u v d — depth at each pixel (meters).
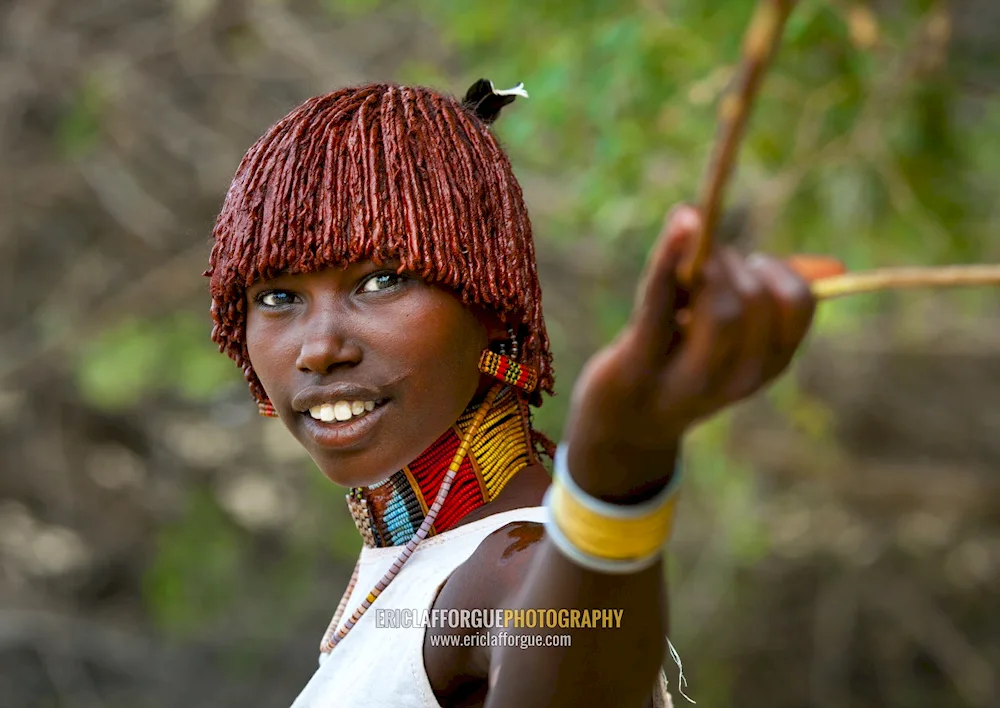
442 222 4.49
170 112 22.61
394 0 21.00
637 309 2.98
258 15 21.47
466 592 4.06
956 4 16.31
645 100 14.74
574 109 15.53
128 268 23.11
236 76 22.80
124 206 22.45
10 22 22.75
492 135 4.79
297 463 25.50
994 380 25.17
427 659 4.17
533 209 18.47
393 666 4.25
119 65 21.95
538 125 15.60
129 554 25.78
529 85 15.11
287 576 25.20
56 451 24.91
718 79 13.98
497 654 3.67
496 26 15.91
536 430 5.07
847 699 25.53
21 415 24.61
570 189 17.23
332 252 4.43
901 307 21.53
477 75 16.67
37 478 24.98
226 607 25.12
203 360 21.03
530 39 15.83
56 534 25.47
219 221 4.71
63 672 24.89
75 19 22.59
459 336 4.55
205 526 24.78
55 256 23.67
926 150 15.45
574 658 3.37
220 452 25.53
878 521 25.23
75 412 25.00
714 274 2.91
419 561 4.54
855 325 16.84
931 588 25.91
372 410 4.51
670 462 3.21
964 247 15.70
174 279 21.72
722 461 19.89
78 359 22.94
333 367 4.47
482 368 4.66
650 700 4.41
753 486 22.62
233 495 25.62
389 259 4.46
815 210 15.70
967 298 20.44
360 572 4.94
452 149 4.61
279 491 25.64
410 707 4.17
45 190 22.94
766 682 25.42
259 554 25.53
